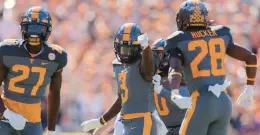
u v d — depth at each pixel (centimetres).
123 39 1920
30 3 4534
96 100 3872
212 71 1875
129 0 4519
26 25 1900
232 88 3822
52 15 4484
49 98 2023
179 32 1886
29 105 1931
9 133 1931
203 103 1852
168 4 4472
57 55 1945
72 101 3875
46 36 1936
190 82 1892
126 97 1942
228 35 1916
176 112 2195
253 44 4256
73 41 4334
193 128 1864
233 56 1931
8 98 1925
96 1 4553
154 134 1942
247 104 1917
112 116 2095
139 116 1931
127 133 1944
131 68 1931
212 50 1880
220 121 1889
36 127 1948
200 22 1894
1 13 4497
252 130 3697
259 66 3975
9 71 1920
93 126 2123
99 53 4191
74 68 4100
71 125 3803
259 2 4475
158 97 2195
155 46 2133
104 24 4422
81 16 4484
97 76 4016
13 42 1923
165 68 2111
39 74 1927
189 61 1873
